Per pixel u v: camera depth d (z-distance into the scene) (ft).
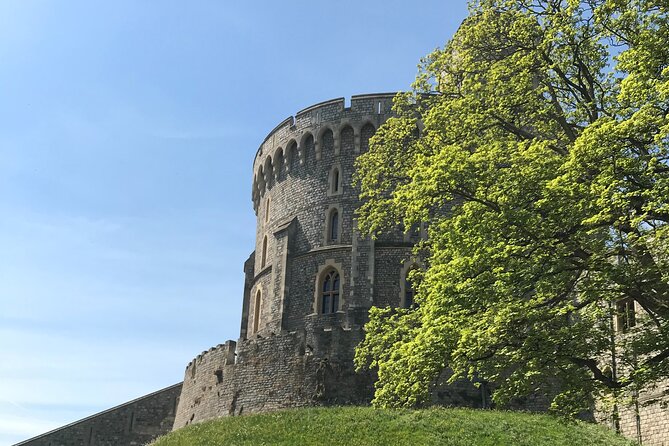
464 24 81.05
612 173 53.47
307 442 91.71
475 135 76.48
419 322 71.05
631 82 54.13
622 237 59.41
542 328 58.18
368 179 92.22
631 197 54.24
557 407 57.31
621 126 52.65
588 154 54.03
